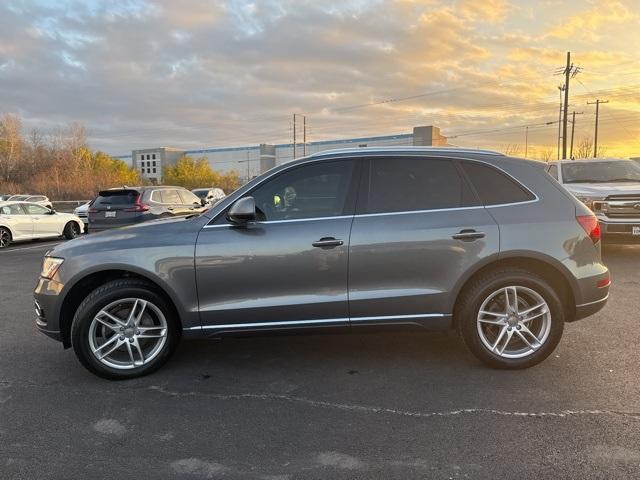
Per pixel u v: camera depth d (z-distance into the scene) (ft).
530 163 13.69
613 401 11.44
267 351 15.17
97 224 40.29
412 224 12.79
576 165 34.19
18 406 11.80
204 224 13.11
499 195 13.25
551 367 13.46
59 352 15.57
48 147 221.66
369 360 14.32
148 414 11.32
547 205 13.21
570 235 13.03
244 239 12.80
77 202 116.57
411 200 13.10
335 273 12.75
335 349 15.24
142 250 12.85
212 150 413.39
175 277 12.80
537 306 13.10
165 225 13.39
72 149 223.30
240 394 12.28
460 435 10.14
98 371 13.02
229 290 12.87
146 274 12.78
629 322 17.20
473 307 12.96
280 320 12.96
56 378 13.47
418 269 12.76
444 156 13.43
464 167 13.37
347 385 12.67
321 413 11.23
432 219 12.85
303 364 14.12
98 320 12.92
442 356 14.48
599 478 8.68
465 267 12.76
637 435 9.98
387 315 12.96
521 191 13.33
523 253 12.80
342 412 11.25
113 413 11.39
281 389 12.53
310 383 12.85
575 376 12.85
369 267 12.73
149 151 421.59
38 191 162.40
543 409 11.14
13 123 209.46
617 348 14.75
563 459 9.24
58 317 13.14
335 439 10.12
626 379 12.61
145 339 13.76
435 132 282.36
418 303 12.87
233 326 13.03
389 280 12.81
